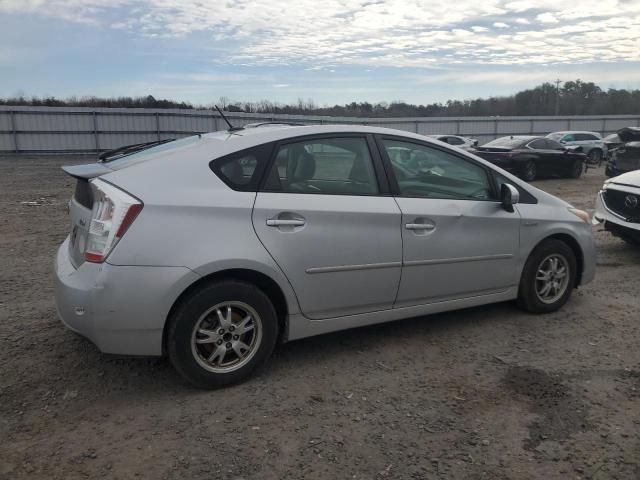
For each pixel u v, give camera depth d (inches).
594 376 143.3
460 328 176.1
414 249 154.9
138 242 122.0
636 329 176.4
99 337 123.2
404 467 105.5
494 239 171.2
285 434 115.9
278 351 157.3
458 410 126.2
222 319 131.6
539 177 738.8
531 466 106.1
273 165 139.0
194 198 127.8
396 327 176.7
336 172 147.5
